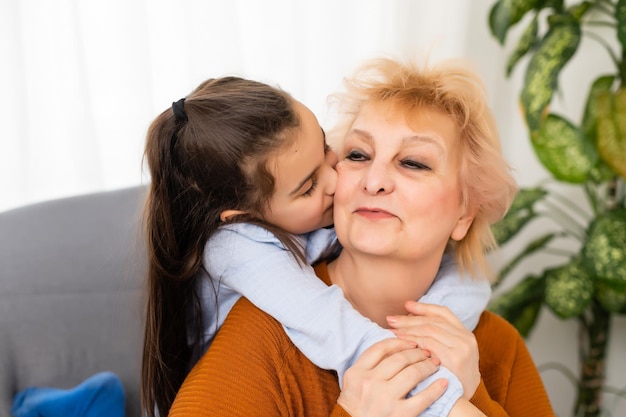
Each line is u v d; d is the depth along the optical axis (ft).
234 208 3.07
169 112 3.12
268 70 5.87
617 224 5.14
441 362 2.82
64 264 4.12
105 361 4.13
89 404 3.82
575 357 7.18
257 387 2.84
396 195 2.87
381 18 6.09
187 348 3.40
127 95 5.47
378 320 3.21
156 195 3.13
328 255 3.34
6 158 5.27
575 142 5.22
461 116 3.03
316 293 2.89
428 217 2.89
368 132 2.98
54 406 3.77
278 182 2.98
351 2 6.03
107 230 4.27
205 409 2.75
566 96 6.84
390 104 2.99
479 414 2.68
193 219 3.11
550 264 7.13
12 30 5.10
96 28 5.37
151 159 3.11
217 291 3.25
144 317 3.89
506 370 3.49
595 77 6.68
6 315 3.93
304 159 2.99
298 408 2.93
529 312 5.81
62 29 5.25
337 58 6.05
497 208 3.25
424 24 6.29
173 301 3.26
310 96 6.12
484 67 6.76
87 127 5.39
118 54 5.42
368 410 2.63
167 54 5.60
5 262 4.02
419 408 2.62
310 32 6.03
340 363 2.77
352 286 3.13
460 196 3.07
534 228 7.13
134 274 4.13
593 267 5.07
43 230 4.18
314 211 3.10
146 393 3.41
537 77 5.03
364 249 2.88
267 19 5.79
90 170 5.44
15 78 5.16
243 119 2.92
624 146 5.19
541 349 7.28
